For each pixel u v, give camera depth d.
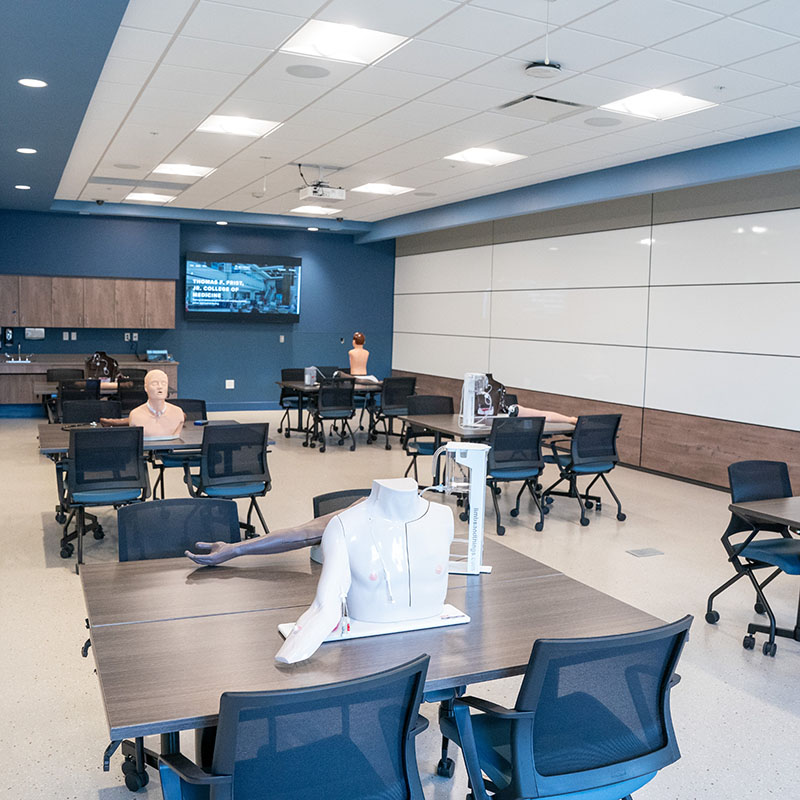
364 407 11.13
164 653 2.19
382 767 1.93
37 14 3.97
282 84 5.72
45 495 7.11
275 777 1.80
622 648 2.05
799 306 7.32
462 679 2.09
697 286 8.34
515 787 2.02
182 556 3.20
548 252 10.49
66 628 4.18
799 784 2.93
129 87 5.84
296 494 7.40
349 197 10.89
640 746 2.17
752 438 7.80
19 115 6.02
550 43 4.78
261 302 13.60
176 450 6.09
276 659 2.11
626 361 9.30
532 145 7.43
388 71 5.39
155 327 12.62
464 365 12.43
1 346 12.02
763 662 4.00
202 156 8.30
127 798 2.74
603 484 8.35
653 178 7.89
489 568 3.00
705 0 4.08
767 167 6.77
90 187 10.29
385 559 2.37
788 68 5.05
